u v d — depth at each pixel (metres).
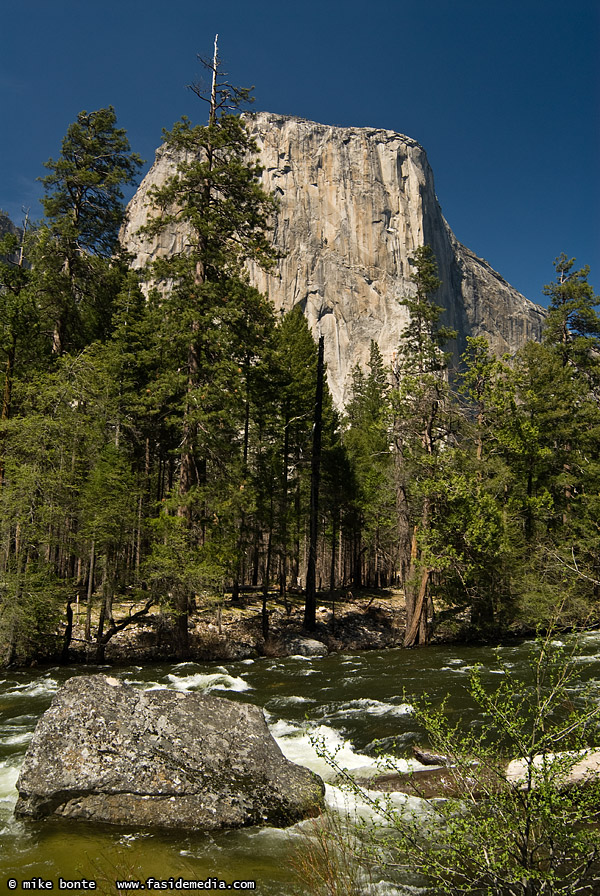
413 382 25.97
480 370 26.47
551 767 4.13
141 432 29.11
